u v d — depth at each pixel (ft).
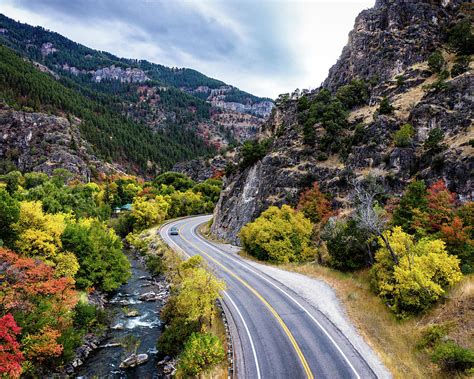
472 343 53.98
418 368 55.21
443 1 214.90
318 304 83.51
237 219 173.88
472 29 181.68
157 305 106.32
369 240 91.04
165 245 162.91
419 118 131.44
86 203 206.80
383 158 128.77
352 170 136.15
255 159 190.08
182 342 74.13
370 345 63.46
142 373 69.41
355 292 87.04
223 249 153.69
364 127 147.13
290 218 131.85
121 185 360.69
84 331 82.74
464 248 73.41
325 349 62.39
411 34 204.23
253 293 92.53
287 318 76.02
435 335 59.31
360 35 227.81
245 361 59.31
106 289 111.75
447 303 64.75
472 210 79.30
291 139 178.70
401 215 91.76
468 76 130.11
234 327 72.18
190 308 77.92
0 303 63.52
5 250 74.02
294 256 122.52
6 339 55.83
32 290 68.59
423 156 118.21
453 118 122.52
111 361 74.23
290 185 152.66
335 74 245.86
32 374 63.05
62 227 110.22
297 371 55.67
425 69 167.84
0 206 90.02
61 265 94.17
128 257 171.63
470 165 100.48
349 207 123.44
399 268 70.85
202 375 58.95
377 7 242.58
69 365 70.90
